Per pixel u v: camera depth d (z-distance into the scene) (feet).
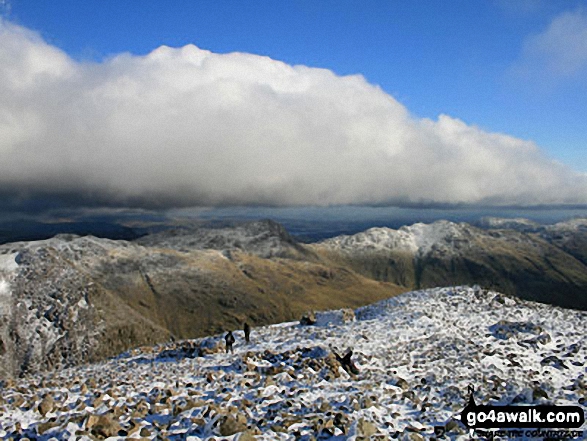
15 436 48.44
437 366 79.00
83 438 45.14
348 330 115.96
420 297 148.46
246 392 63.77
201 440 45.55
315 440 45.52
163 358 105.70
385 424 51.62
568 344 94.38
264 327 142.00
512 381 70.54
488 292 146.10
